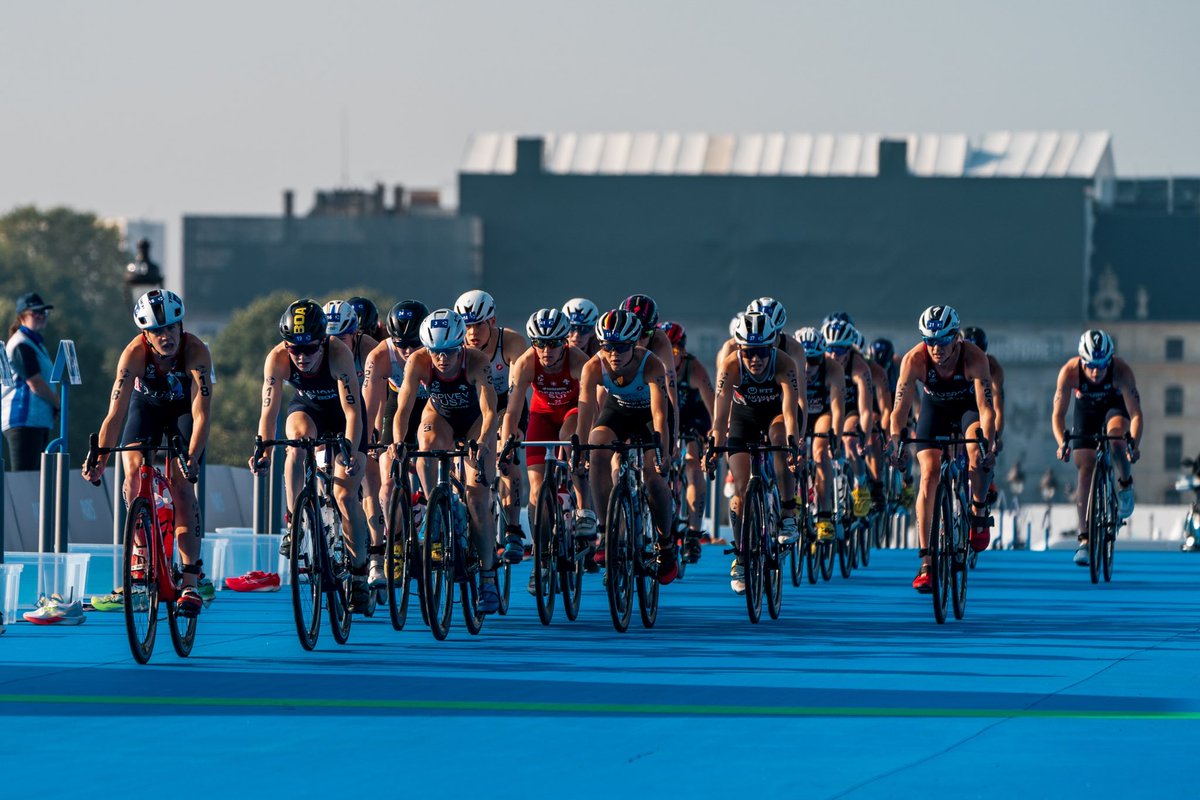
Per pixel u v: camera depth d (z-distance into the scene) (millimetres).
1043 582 42125
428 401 29875
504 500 30891
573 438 29672
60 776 16656
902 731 19312
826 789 16156
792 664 25234
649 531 30516
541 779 16578
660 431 29516
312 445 26703
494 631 29406
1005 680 23672
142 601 24734
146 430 26000
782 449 31531
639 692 22234
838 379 40344
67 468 35031
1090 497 41500
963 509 32625
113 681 23031
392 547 28516
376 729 19266
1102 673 24500
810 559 40750
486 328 30016
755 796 15852
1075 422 41969
